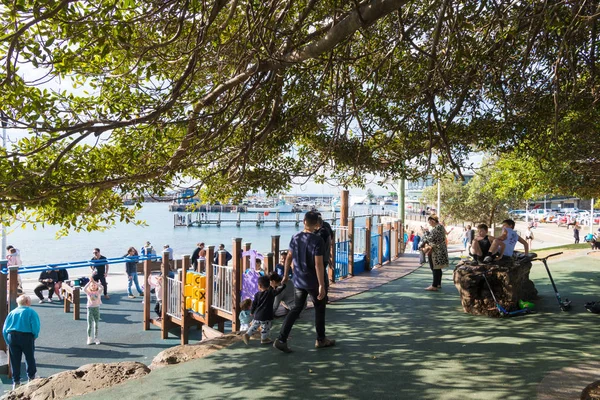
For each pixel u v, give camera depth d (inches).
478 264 337.1
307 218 242.5
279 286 261.4
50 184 221.5
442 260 421.1
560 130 312.7
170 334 486.3
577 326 281.9
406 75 318.3
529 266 347.3
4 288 404.2
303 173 396.5
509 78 292.7
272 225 3053.6
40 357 416.8
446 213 1838.1
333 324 303.4
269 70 237.6
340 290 432.1
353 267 524.4
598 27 248.2
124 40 181.0
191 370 222.5
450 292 416.8
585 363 213.3
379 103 322.7
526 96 295.9
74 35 177.8
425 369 214.2
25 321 343.6
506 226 339.3
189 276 440.8
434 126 325.1
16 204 222.2
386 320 312.5
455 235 1809.8
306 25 261.3
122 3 196.9
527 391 183.9
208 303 410.6
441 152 342.3
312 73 310.7
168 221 3206.2
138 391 199.3
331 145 327.6
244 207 4234.7
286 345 241.4
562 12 231.1
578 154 340.8
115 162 260.4
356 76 342.6
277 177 374.3
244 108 298.5
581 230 2095.2
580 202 3932.1
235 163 340.5
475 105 309.0
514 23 236.5
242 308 287.9
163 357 242.2
